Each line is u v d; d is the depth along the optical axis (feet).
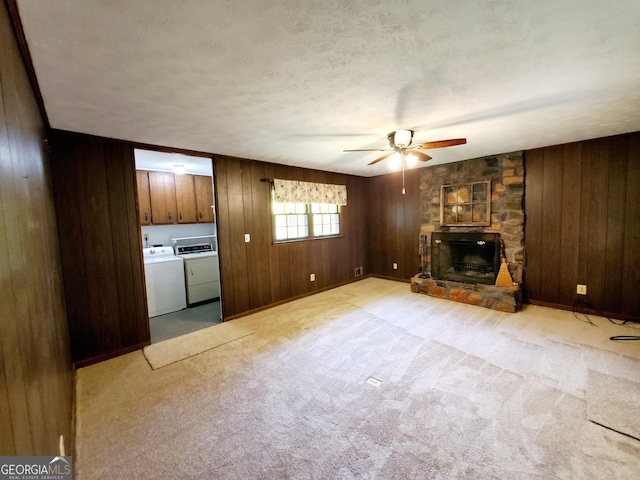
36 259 4.23
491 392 7.26
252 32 4.28
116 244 9.80
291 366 8.79
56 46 4.39
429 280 15.53
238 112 7.50
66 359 7.34
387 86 6.27
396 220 18.76
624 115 8.47
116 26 3.99
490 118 8.51
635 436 5.75
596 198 11.54
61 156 8.70
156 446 5.89
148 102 6.72
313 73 5.60
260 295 14.10
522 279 13.48
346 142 10.69
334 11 3.88
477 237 14.55
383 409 6.79
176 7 3.67
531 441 5.74
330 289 17.66
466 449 5.60
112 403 7.24
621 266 11.19
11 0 3.35
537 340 9.94
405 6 3.84
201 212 17.20
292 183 15.11
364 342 10.24
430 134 10.12
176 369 8.81
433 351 9.43
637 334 10.11
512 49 4.98
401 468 5.23
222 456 5.61
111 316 9.71
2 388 2.25
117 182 9.80
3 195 2.67
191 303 15.42
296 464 5.39
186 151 11.44
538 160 12.80
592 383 7.45
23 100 4.32
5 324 2.43
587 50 5.05
